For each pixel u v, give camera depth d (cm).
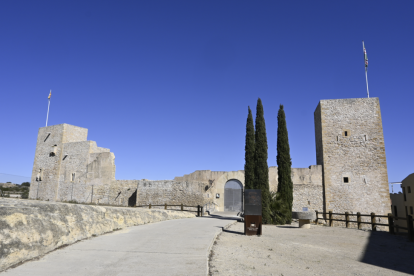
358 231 1734
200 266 689
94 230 990
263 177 2161
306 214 1802
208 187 3284
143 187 3538
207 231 1310
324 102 3275
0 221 618
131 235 1055
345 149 3106
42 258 671
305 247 1180
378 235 1584
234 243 1120
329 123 3212
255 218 1388
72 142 4297
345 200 2992
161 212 1814
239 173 3278
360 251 1158
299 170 3178
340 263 948
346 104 3203
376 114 3095
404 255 1104
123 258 723
